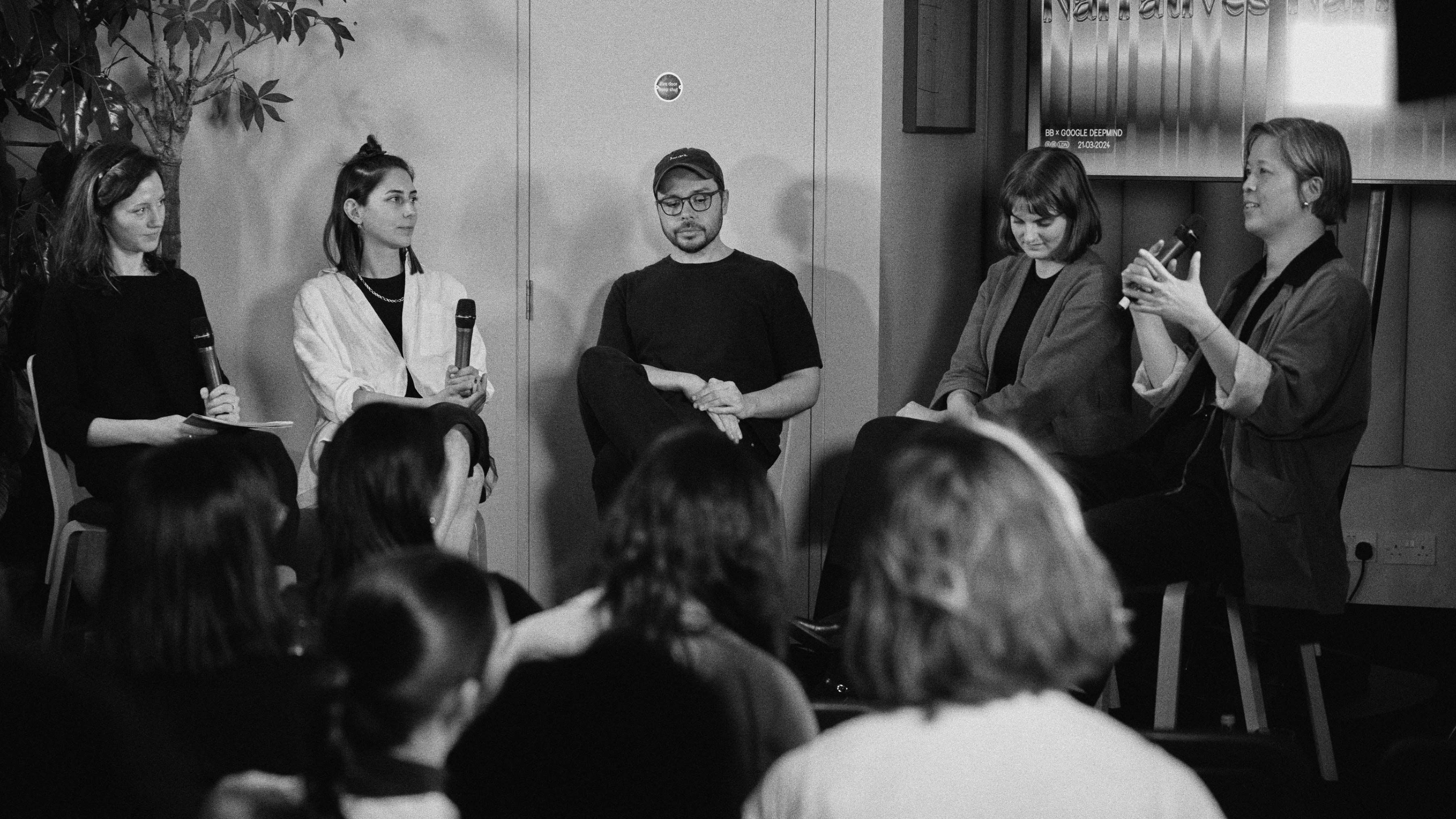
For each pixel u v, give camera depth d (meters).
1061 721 1.30
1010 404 3.88
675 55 4.82
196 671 1.90
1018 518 1.29
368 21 4.92
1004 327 4.12
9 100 4.77
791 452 4.80
